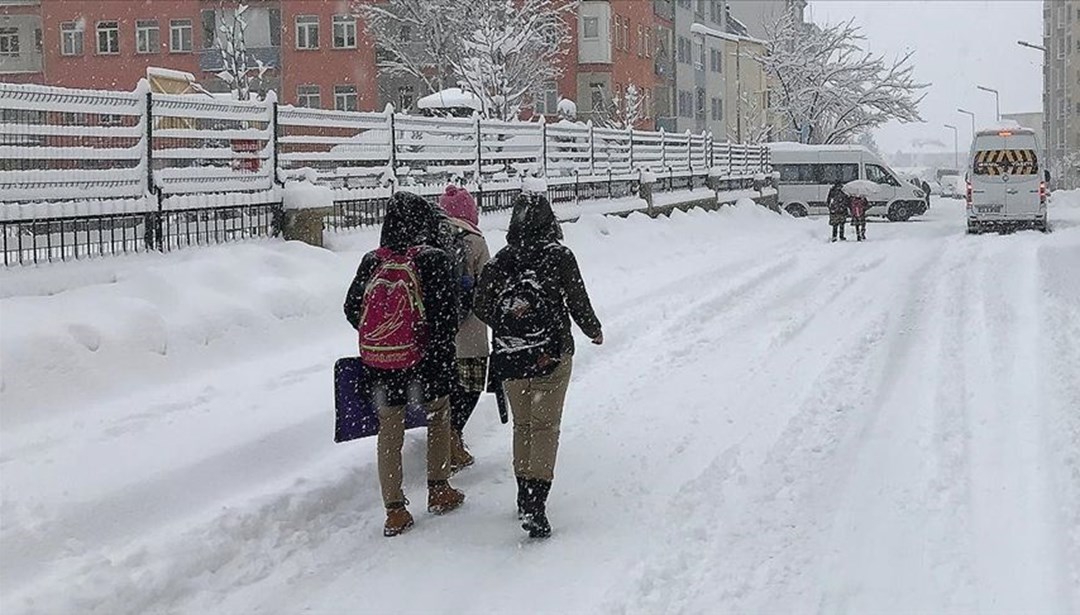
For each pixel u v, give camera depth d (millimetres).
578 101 50188
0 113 9430
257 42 49906
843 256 21656
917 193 39062
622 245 20531
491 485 7289
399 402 6367
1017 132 29531
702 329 12586
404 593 5508
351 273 12453
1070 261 19062
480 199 18312
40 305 8500
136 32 49969
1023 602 5047
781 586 5355
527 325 6246
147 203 10773
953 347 11148
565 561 5844
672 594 5293
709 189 32219
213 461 6922
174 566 5559
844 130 58219
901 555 5680
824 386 9508
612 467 7410
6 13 52469
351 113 14789
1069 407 8359
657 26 59594
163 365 8891
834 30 57812
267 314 10477
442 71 42000
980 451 7379
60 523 5797
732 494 6742
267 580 5699
